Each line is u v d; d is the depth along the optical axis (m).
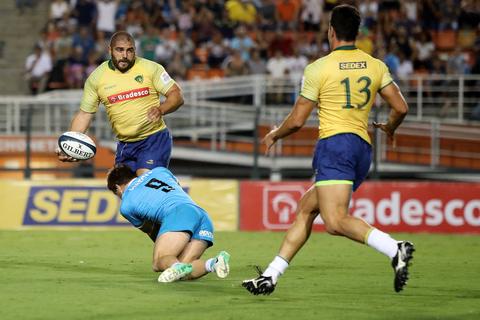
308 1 86.56
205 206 55.94
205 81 75.31
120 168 31.53
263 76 75.12
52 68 82.38
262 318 23.92
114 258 39.41
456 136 72.31
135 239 49.53
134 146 35.00
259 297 27.56
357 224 26.00
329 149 26.55
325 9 86.62
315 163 26.94
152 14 86.44
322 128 26.89
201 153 71.94
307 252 43.12
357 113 26.78
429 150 71.56
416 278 33.44
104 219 55.56
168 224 30.09
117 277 32.19
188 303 26.20
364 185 55.50
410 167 70.88
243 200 55.97
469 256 42.31
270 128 71.88
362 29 80.62
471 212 55.03
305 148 71.12
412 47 82.38
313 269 35.91
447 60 81.94
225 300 26.83
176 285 29.88
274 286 27.14
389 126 27.91
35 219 55.59
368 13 84.88
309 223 27.45
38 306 25.47
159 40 82.44
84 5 86.00
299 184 55.69
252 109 69.62
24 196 55.84
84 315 24.08
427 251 44.75
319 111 27.16
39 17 95.00
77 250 43.25
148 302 26.33
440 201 55.22
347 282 31.83
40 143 70.06
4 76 91.19
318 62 26.94
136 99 34.12
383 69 27.08
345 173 26.48
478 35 85.88
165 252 29.89
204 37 85.81
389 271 35.28
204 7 86.94
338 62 26.83
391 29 82.44
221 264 28.58
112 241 48.31
